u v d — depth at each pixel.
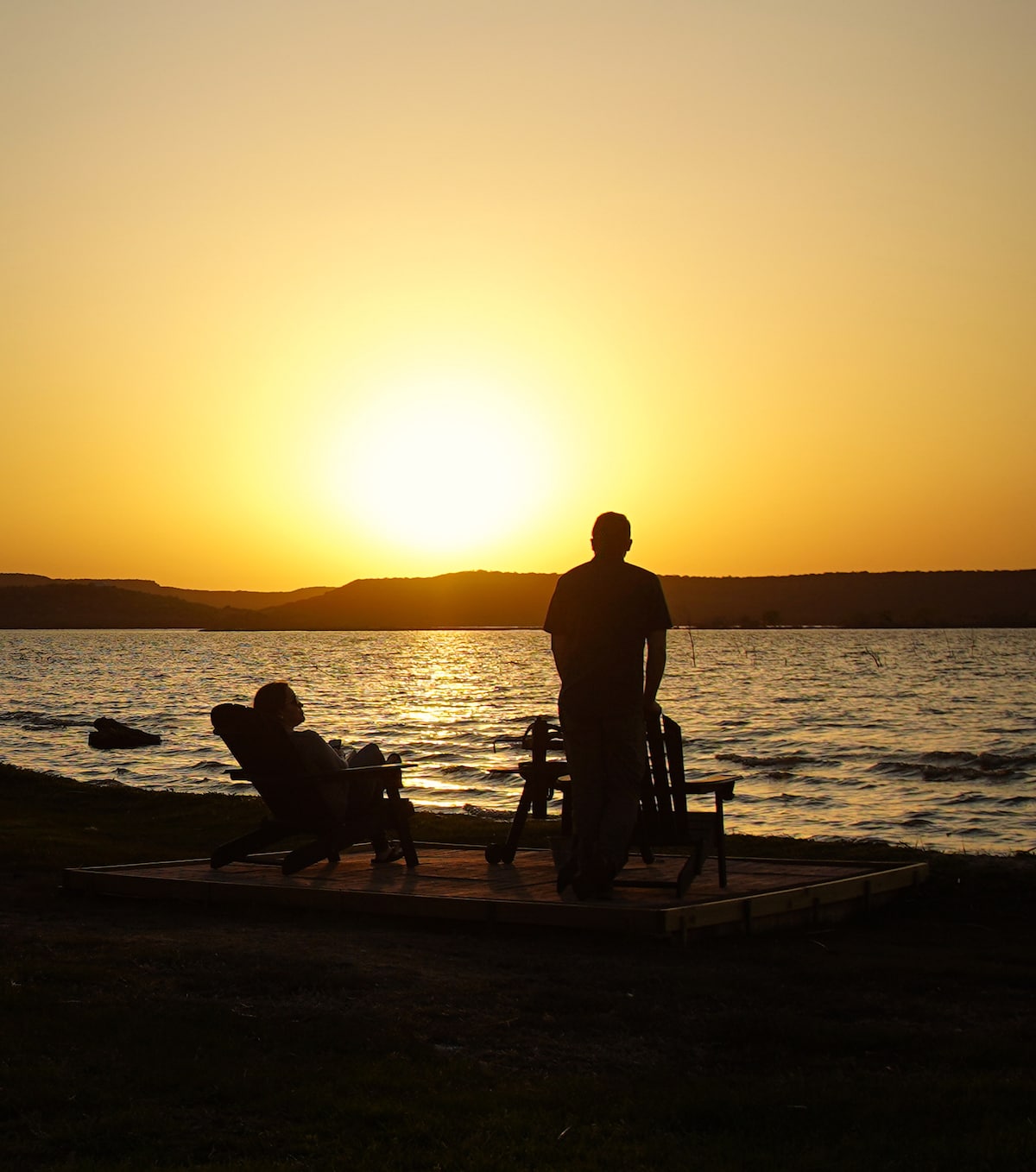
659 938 7.10
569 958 6.84
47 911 8.30
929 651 139.12
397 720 45.03
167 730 37.84
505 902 7.53
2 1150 4.13
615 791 7.47
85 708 49.81
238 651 152.50
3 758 29.25
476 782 24.86
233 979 6.28
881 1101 4.57
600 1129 4.35
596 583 7.50
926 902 8.69
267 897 8.26
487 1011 5.82
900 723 41.88
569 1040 5.44
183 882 8.50
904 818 19.61
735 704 53.28
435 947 7.14
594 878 7.36
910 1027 5.62
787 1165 4.01
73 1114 4.47
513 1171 3.97
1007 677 79.56
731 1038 5.45
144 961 6.69
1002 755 29.41
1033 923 8.14
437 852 9.98
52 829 12.55
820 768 26.91
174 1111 4.50
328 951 6.98
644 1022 5.67
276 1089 4.70
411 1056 5.13
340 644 190.88
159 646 177.62
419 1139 4.25
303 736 8.70
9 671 92.62
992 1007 6.02
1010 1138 4.18
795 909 7.88
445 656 135.75
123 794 15.24
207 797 15.18
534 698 60.94
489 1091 4.73
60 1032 5.35
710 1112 4.48
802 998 6.09
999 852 16.17
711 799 21.92
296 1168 3.98
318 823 8.80
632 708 7.43
